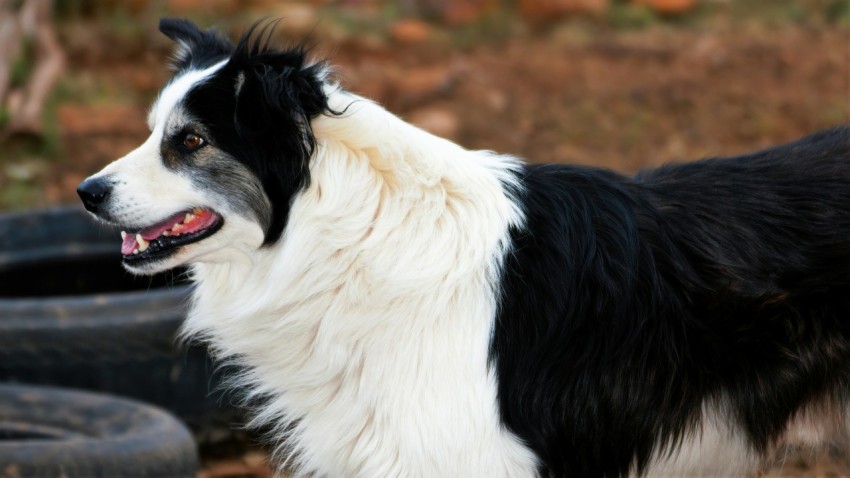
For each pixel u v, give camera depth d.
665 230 6.03
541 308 5.87
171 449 7.10
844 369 6.11
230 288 6.34
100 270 10.13
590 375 5.89
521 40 19.33
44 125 14.47
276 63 5.84
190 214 6.16
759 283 5.93
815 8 20.69
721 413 6.12
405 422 5.80
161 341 8.26
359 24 19.00
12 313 8.10
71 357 8.12
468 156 6.24
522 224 6.01
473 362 5.77
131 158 6.16
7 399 7.67
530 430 5.82
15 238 9.92
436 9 20.19
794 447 6.49
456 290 5.83
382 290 5.86
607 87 16.88
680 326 5.94
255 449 8.72
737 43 18.58
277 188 5.95
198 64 6.38
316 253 5.93
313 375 6.11
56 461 6.75
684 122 15.81
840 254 5.97
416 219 5.91
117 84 16.42
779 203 6.12
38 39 15.72
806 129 15.52
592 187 6.15
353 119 5.98
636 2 20.53
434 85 16.44
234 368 7.80
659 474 6.28
